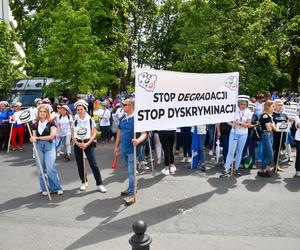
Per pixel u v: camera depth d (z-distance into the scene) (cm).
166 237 516
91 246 488
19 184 804
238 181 813
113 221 576
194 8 1669
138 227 335
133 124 666
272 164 992
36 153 700
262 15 1538
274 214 606
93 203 664
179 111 715
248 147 965
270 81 1557
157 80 665
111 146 1356
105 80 1827
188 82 720
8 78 1697
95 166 726
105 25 2028
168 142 870
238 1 1630
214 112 785
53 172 709
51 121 705
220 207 639
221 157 1077
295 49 1880
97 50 1561
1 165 1012
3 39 1820
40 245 493
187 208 635
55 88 1518
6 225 562
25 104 1596
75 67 1502
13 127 1264
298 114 997
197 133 921
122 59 2536
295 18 1741
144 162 952
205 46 1544
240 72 1434
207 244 493
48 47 1526
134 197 662
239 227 552
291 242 501
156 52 3809
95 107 3109
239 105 843
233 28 1524
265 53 1484
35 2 2762
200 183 796
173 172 898
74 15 1488
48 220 582
